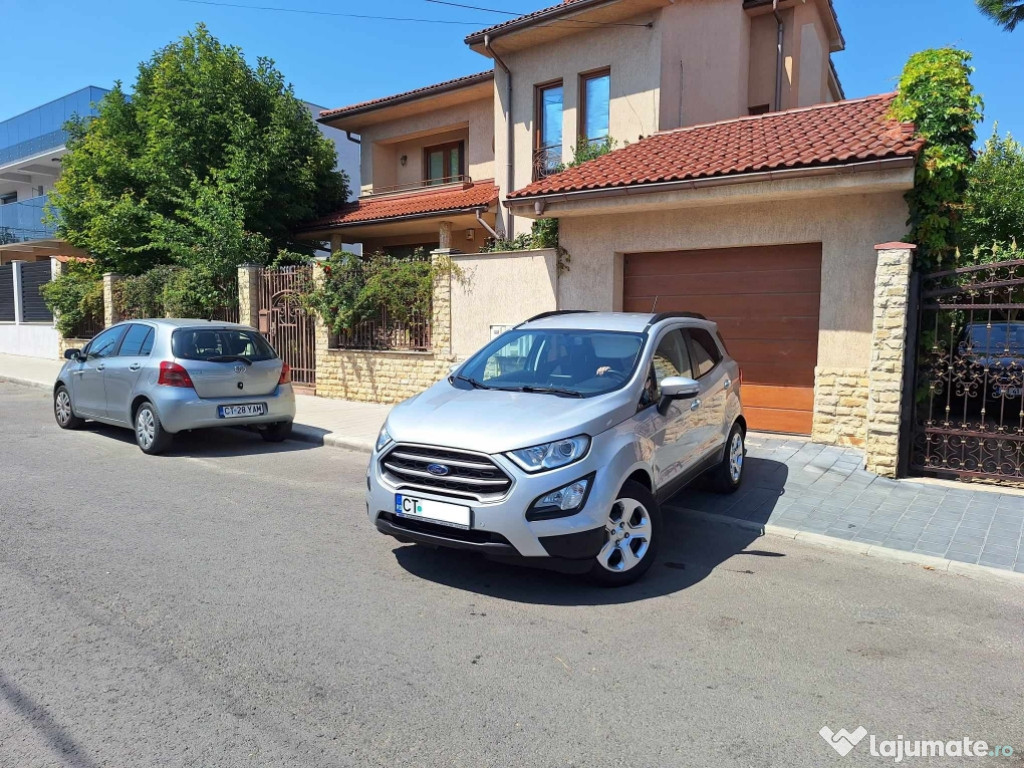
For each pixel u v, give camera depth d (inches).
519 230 616.4
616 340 216.4
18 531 216.7
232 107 706.8
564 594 177.9
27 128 1375.5
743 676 138.9
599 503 169.3
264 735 115.7
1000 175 548.4
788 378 356.5
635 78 535.5
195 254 607.8
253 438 390.3
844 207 328.5
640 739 117.1
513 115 609.0
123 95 804.0
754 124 431.2
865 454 304.8
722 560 206.2
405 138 772.6
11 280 885.2
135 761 108.3
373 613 163.8
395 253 786.2
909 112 311.0
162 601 167.5
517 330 237.8
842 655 148.5
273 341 562.6
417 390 471.8
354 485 285.6
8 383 636.1
